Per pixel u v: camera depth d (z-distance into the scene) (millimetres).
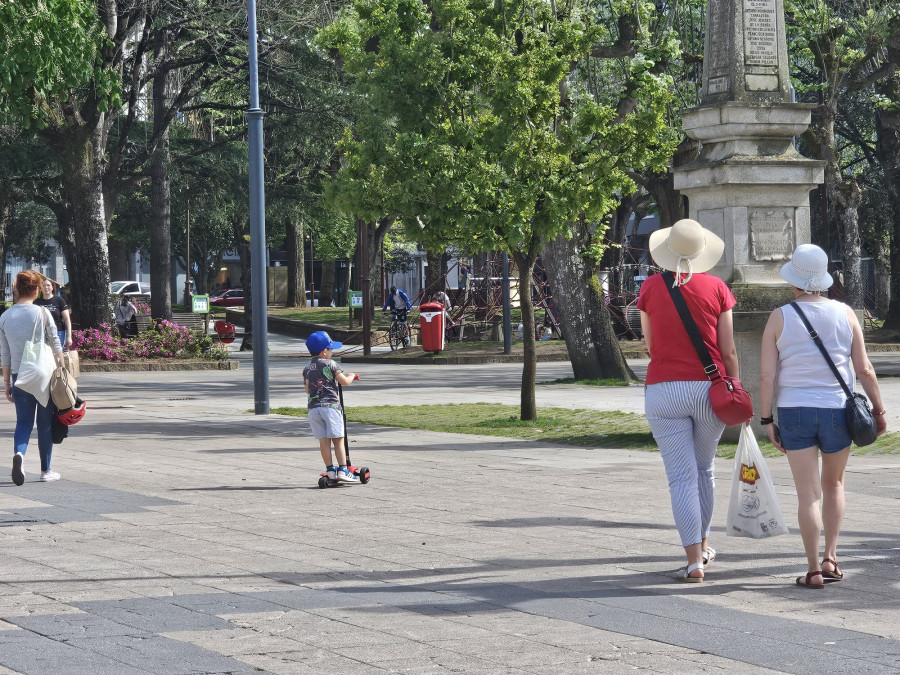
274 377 35250
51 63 25188
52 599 7258
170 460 15125
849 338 7734
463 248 21344
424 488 12430
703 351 7730
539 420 20438
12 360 12711
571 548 8898
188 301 75625
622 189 20078
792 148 16594
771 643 6152
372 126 20250
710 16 16891
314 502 11438
